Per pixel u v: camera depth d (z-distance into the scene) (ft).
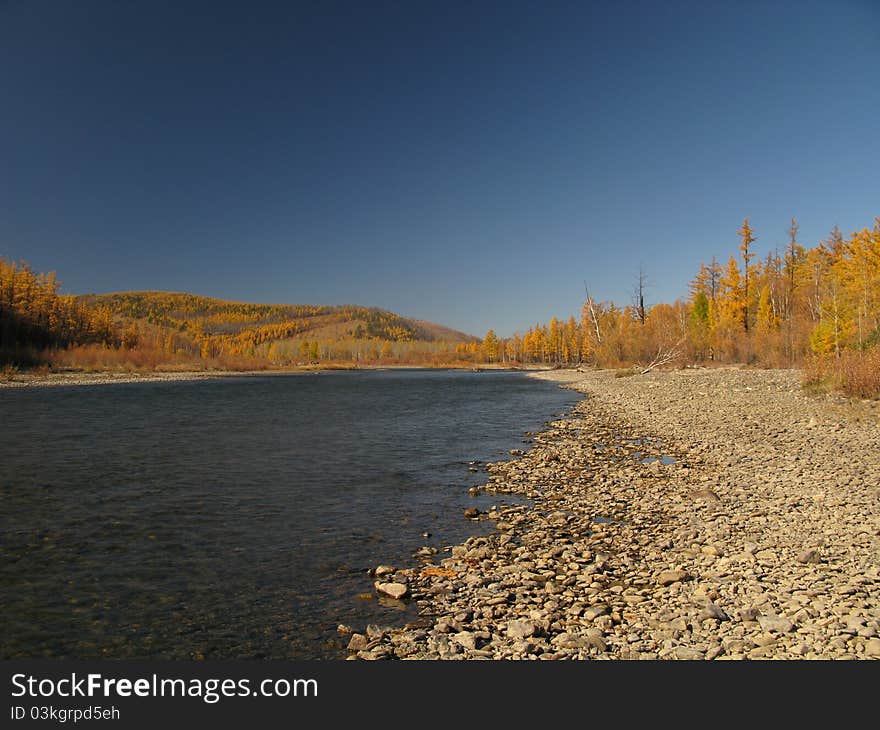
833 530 30.60
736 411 83.71
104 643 21.68
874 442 54.03
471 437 73.15
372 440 70.74
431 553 31.17
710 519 34.96
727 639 19.48
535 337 502.38
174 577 27.86
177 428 80.74
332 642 21.50
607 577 26.81
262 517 37.93
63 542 32.76
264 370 402.52
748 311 229.25
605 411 99.14
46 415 95.50
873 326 128.16
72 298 358.23
